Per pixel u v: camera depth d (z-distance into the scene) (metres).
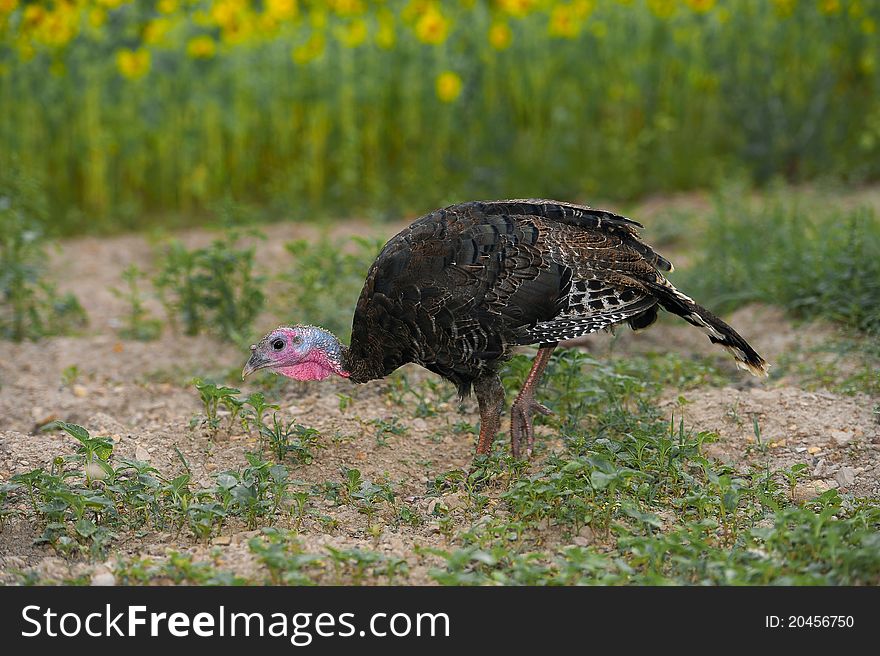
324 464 12.03
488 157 24.30
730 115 25.03
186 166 23.11
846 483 11.45
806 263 16.44
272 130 24.11
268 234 21.78
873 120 23.95
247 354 15.28
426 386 13.75
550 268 11.09
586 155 24.67
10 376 14.91
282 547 9.41
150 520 10.65
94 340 16.11
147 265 20.38
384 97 24.44
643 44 24.72
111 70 22.70
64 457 11.35
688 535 9.77
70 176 23.45
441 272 11.00
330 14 24.25
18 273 16.14
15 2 21.23
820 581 8.85
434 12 23.08
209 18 22.66
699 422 12.87
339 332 15.18
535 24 24.41
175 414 13.55
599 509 10.52
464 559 9.09
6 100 22.39
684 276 17.33
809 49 24.75
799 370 14.30
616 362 14.23
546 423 12.79
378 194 23.00
